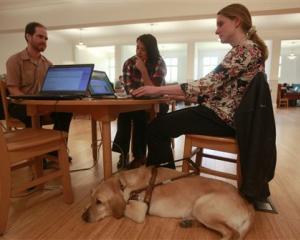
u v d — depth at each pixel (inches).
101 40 383.9
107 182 55.5
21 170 83.4
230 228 44.8
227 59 53.3
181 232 49.8
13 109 84.5
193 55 359.9
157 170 58.1
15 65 87.4
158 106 84.2
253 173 49.9
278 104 362.3
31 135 55.3
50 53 348.2
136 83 94.7
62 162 59.3
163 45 422.9
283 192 68.6
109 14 203.3
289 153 108.9
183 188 52.9
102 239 47.6
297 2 172.4
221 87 55.1
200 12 187.8
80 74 66.1
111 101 53.6
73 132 156.2
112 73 498.6
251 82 51.7
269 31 335.6
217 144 56.6
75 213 56.9
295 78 512.4
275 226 52.2
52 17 214.7
